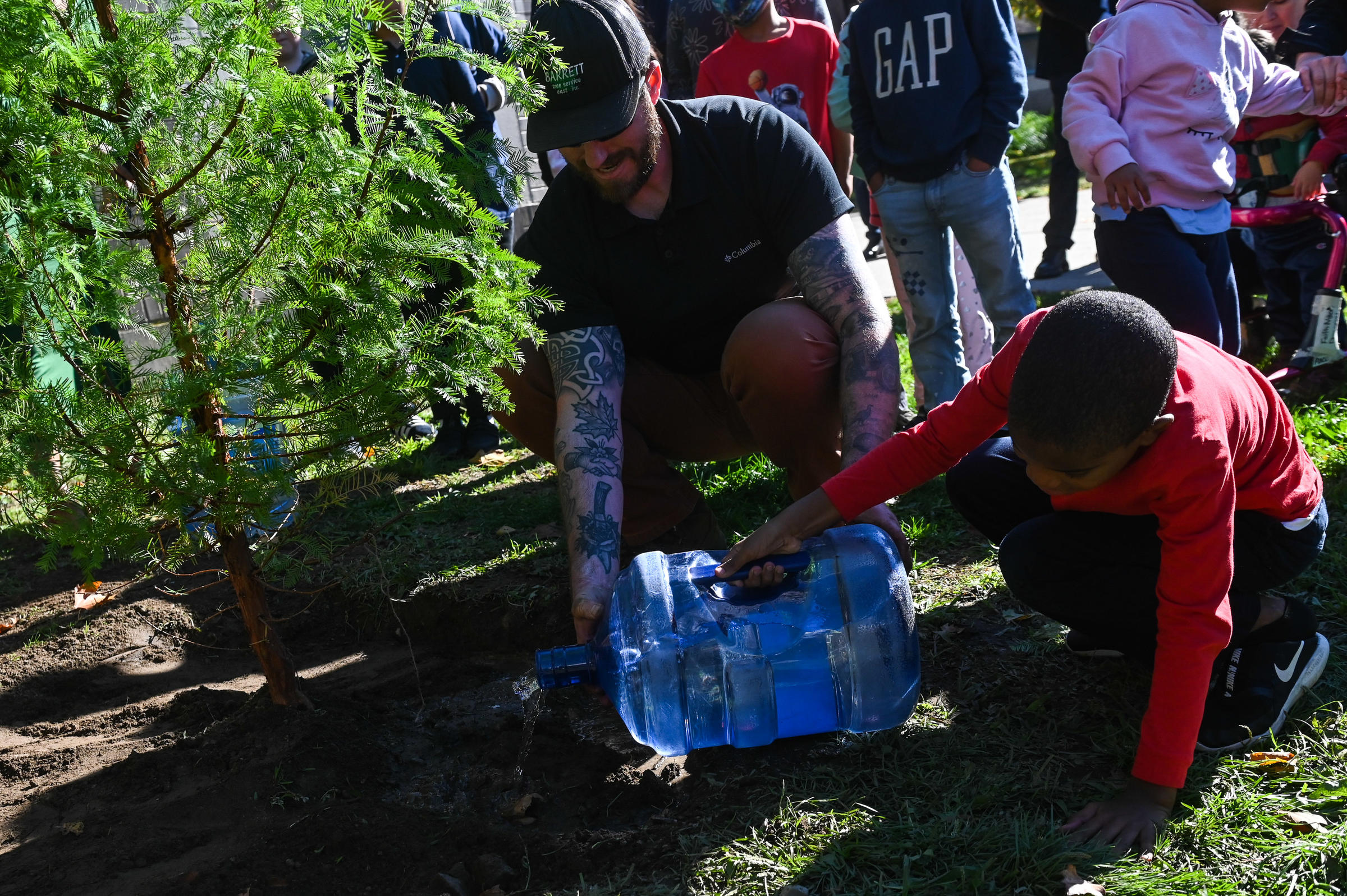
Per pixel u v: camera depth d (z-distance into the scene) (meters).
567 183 2.94
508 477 4.68
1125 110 3.61
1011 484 2.64
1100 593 2.36
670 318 3.05
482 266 2.26
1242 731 2.29
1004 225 4.34
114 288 2.17
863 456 2.58
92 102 2.07
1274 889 1.92
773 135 2.88
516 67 2.41
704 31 5.71
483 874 2.17
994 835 2.10
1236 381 2.14
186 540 2.54
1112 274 3.79
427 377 2.23
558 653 2.42
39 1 1.99
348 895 2.15
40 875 2.26
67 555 4.20
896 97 4.30
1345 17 4.36
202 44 2.06
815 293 2.85
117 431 2.12
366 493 3.33
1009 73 4.21
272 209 2.16
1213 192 3.69
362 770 2.62
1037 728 2.47
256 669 3.41
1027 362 1.91
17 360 2.12
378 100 2.42
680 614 2.43
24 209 1.98
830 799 2.29
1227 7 3.51
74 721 3.02
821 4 5.58
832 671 2.43
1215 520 1.94
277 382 2.24
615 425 2.85
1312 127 4.55
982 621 2.95
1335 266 4.43
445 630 3.51
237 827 2.37
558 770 2.61
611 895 2.08
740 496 4.00
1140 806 2.09
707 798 2.37
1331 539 3.08
